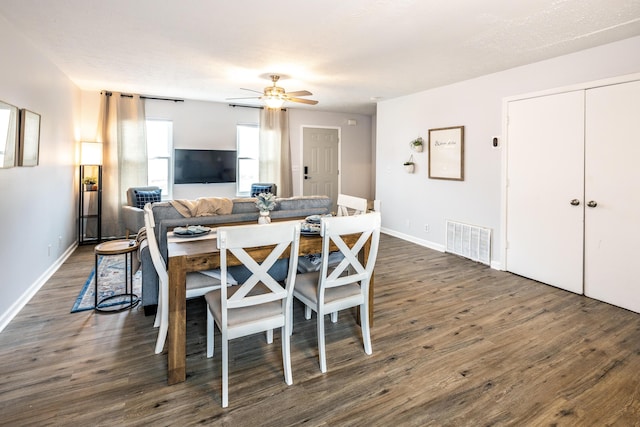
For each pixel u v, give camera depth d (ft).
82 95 17.56
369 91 17.12
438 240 16.69
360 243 7.25
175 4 7.98
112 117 17.79
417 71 13.34
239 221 10.34
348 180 25.62
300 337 8.28
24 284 9.97
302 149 23.63
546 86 11.75
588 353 7.55
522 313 9.64
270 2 7.85
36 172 10.98
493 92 13.61
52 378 6.49
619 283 10.11
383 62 12.19
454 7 8.00
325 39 10.04
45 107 11.81
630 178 9.78
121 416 5.55
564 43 10.18
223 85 16.08
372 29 9.29
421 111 17.30
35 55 10.82
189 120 20.10
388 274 13.05
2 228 8.54
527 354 7.52
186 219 9.59
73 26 9.25
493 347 7.81
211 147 20.80
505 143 13.21
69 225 15.49
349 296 7.32
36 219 10.98
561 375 6.75
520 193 12.75
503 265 13.48
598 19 8.58
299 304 10.41
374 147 26.21
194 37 9.98
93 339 8.00
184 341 6.45
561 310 9.86
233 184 21.81
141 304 9.27
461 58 11.63
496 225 13.74
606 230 10.36
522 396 6.12
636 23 8.77
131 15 8.57
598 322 9.09
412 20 8.73
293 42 10.32
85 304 9.95
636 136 9.62
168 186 20.06
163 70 13.56
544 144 11.87
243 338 8.18
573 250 11.19
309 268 9.33
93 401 5.89
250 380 6.57
